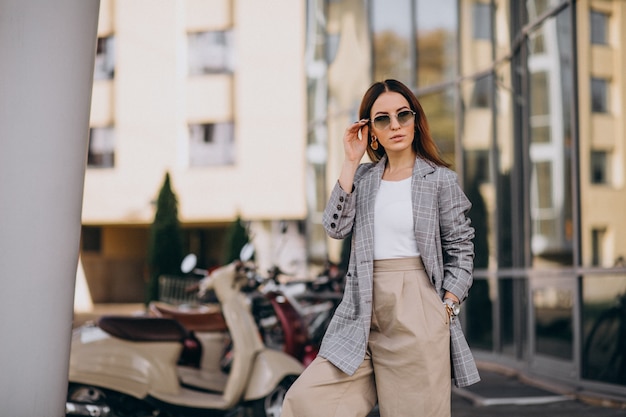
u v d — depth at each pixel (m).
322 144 15.73
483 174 10.25
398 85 3.03
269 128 22.52
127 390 5.38
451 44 10.84
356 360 2.84
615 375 6.92
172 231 13.98
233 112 22.77
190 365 6.20
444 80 11.02
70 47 3.34
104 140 23.53
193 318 6.38
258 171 22.58
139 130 23.27
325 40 15.48
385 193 2.94
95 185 23.48
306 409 2.84
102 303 24.33
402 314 2.84
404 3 11.91
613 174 6.98
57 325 3.36
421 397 2.81
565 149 7.98
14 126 3.23
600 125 7.24
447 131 10.98
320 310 7.97
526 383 8.26
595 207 7.29
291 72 22.45
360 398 2.90
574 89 7.73
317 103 16.08
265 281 6.62
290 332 6.42
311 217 16.30
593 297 7.28
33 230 3.26
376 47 12.66
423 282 2.87
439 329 2.84
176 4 23.08
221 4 22.81
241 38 22.69
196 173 22.95
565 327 7.78
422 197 2.89
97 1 3.48
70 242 3.40
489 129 10.06
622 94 6.88
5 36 3.23
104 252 24.41
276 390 5.84
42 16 3.27
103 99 23.47
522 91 9.20
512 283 9.56
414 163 3.00
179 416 5.56
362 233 2.91
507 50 9.51
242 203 22.66
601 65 7.25
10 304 3.24
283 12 22.48
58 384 3.39
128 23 23.31
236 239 14.36
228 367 6.58
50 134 3.29
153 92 23.19
